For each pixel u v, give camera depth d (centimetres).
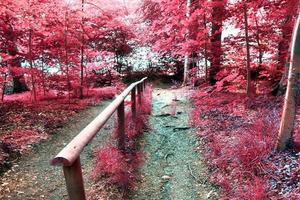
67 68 1206
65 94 1387
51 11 1034
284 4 863
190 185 480
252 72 1217
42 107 997
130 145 621
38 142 665
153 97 1354
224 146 565
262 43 1017
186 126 805
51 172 520
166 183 489
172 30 1333
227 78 878
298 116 613
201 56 1207
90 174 499
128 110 935
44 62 1256
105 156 507
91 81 1661
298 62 448
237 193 413
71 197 265
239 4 880
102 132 740
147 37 2089
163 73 2227
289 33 938
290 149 479
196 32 1090
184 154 614
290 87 461
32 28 1027
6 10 877
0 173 505
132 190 459
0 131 709
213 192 448
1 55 952
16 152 588
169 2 1127
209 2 898
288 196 375
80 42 1215
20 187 466
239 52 1054
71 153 252
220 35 1161
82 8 1180
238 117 729
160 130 793
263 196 383
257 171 450
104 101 1282
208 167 528
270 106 747
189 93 1235
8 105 1006
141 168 540
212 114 810
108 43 2078
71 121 869
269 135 536
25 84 1638
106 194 437
